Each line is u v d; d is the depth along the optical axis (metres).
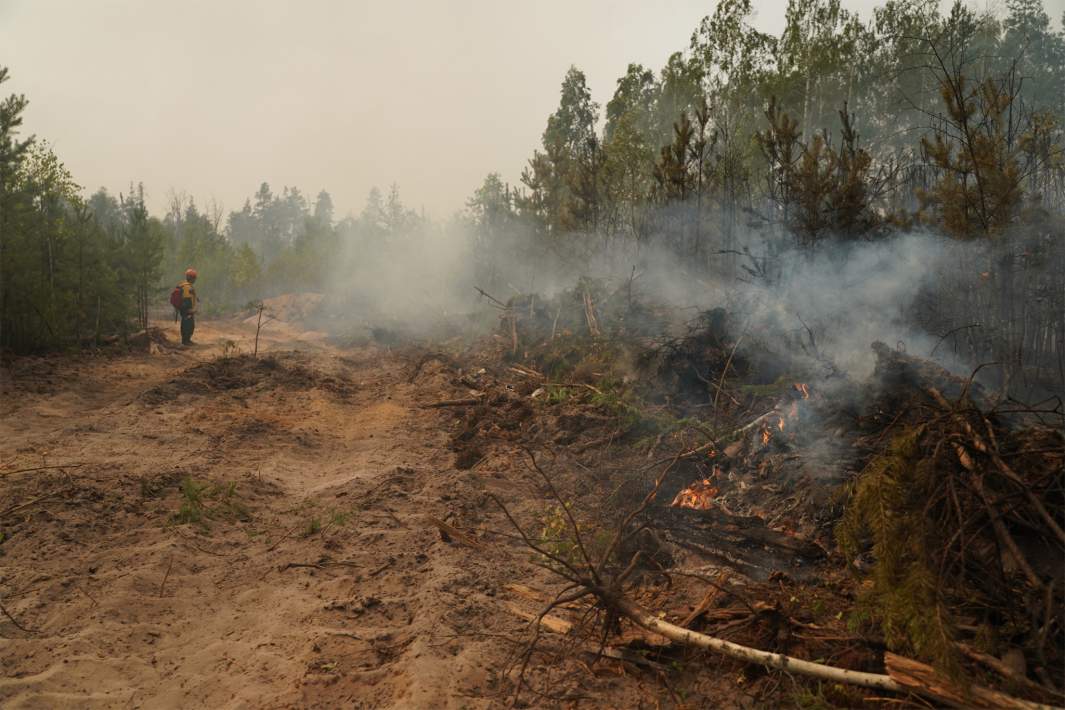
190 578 4.42
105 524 5.16
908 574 3.03
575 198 18.77
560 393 9.08
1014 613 3.05
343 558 4.74
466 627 3.71
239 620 3.92
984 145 6.94
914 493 3.32
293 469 7.05
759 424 6.18
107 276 15.05
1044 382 6.90
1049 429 3.99
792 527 4.67
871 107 20.25
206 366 11.98
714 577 4.16
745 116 20.94
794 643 3.31
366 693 3.13
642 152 20.39
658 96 26.36
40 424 8.19
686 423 6.70
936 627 2.74
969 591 3.18
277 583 4.37
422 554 4.75
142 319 18.66
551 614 3.87
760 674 3.19
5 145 12.73
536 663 3.36
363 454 7.73
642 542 4.53
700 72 22.73
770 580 4.05
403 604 4.00
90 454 6.89
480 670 3.26
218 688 3.22
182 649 3.60
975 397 5.09
